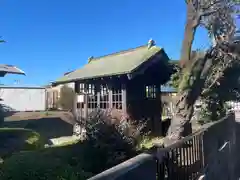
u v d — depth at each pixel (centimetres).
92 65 1638
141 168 330
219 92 1165
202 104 1217
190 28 736
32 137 848
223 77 1049
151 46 1373
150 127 1351
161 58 1302
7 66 1608
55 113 2277
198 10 718
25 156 476
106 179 261
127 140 723
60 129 1508
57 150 661
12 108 2789
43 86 3092
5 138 802
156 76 1426
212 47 797
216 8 711
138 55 1362
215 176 770
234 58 865
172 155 483
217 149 843
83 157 612
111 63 1470
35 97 2980
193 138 613
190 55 757
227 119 1085
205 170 666
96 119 791
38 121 1744
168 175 453
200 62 756
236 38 813
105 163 617
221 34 800
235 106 1683
